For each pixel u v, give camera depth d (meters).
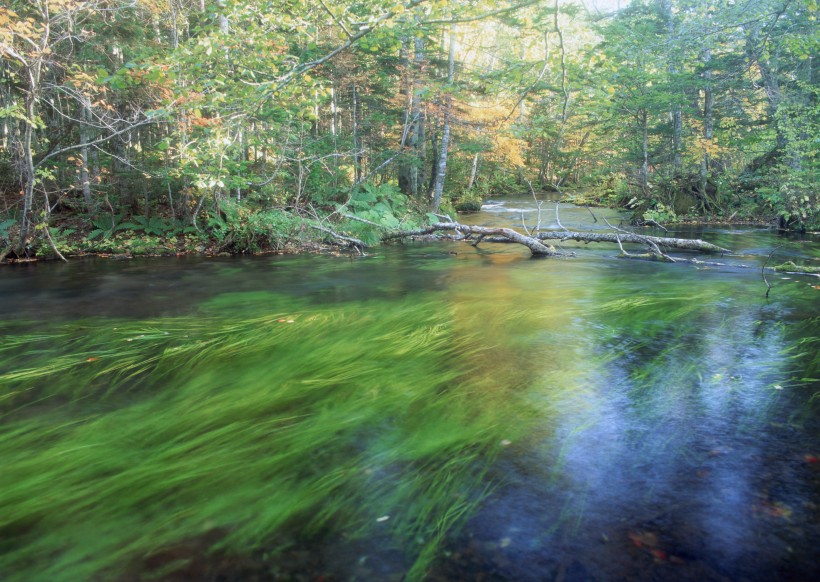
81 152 12.66
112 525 2.04
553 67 6.96
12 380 3.67
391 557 1.83
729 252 11.10
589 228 17.11
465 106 18.53
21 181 11.76
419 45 17.64
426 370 3.87
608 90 7.36
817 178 14.27
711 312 5.65
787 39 10.86
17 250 10.66
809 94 16.06
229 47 6.88
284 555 1.85
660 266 9.38
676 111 22.00
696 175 19.59
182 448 2.67
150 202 13.90
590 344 4.50
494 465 2.47
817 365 3.84
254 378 3.72
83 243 11.74
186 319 5.65
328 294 7.16
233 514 2.11
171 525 2.04
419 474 2.40
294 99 7.94
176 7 13.67
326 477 2.38
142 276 8.83
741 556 1.80
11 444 2.70
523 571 1.74
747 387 3.43
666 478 2.33
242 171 12.76
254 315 5.86
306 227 13.06
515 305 6.18
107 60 12.35
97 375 3.79
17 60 9.09
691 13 13.25
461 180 29.17
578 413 3.06
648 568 1.75
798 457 2.49
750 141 16.92
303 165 14.96
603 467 2.43
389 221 14.25
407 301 6.54
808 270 8.41
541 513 2.08
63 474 2.41
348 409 3.16
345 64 15.47
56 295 7.16
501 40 20.36
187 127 9.47
